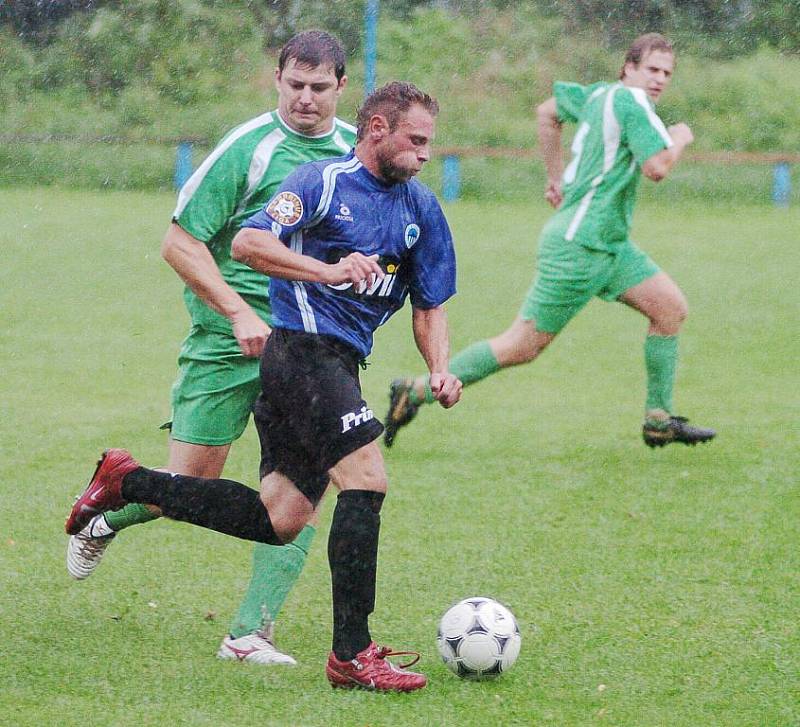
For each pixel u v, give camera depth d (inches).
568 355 1530.5
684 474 985.5
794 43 3540.8
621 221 992.9
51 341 1555.1
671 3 3570.4
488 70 3420.3
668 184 2952.8
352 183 545.3
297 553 603.8
